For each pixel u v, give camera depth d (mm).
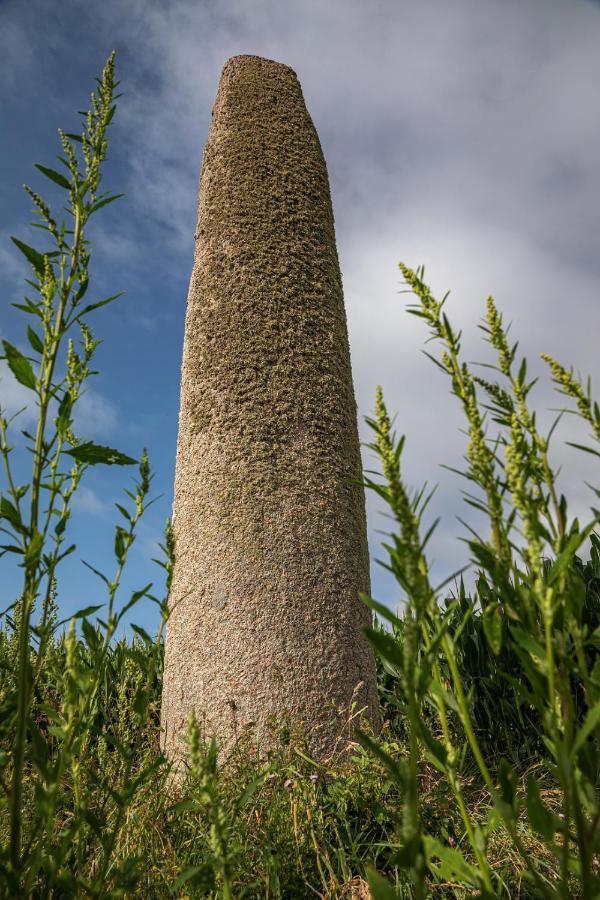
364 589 3828
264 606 3520
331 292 4211
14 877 1131
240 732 3322
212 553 3645
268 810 2451
